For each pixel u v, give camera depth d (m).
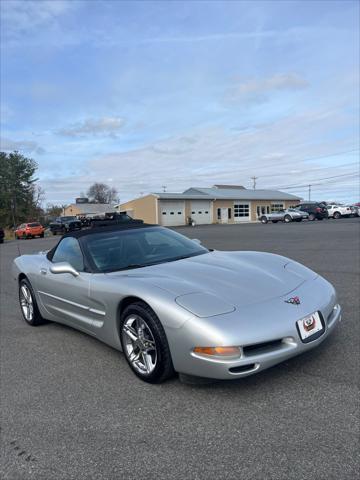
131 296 3.23
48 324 5.41
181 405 2.85
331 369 3.21
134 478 2.12
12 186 65.75
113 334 3.57
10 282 9.55
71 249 4.51
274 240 16.45
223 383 3.10
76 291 4.00
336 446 2.25
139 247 4.29
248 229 27.67
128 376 3.44
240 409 2.72
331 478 2.00
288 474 2.05
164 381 3.19
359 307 5.07
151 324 3.04
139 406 2.88
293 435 2.38
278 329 2.77
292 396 2.83
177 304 2.90
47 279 4.63
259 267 3.68
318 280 3.58
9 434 2.65
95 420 2.74
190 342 2.77
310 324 2.96
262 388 2.98
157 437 2.48
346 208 41.47
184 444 2.38
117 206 52.50
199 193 53.62
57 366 3.79
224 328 2.70
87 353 4.10
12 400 3.13
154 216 45.97
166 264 3.84
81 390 3.23
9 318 5.91
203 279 3.30
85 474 2.19
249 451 2.27
